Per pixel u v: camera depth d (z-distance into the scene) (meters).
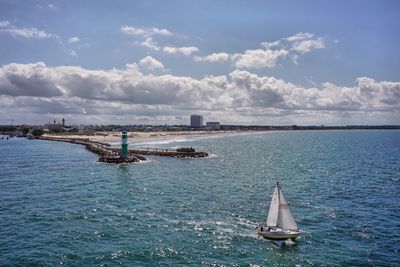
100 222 46.06
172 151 139.00
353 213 51.91
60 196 60.75
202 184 73.50
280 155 142.75
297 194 64.06
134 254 36.41
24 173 87.38
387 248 39.28
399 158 129.38
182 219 47.78
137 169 96.50
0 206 53.53
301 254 37.41
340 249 38.81
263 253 37.44
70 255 35.94
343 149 176.25
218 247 38.62
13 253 36.25
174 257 35.97
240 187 70.31
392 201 59.44
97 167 99.44
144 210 52.00
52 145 195.75
